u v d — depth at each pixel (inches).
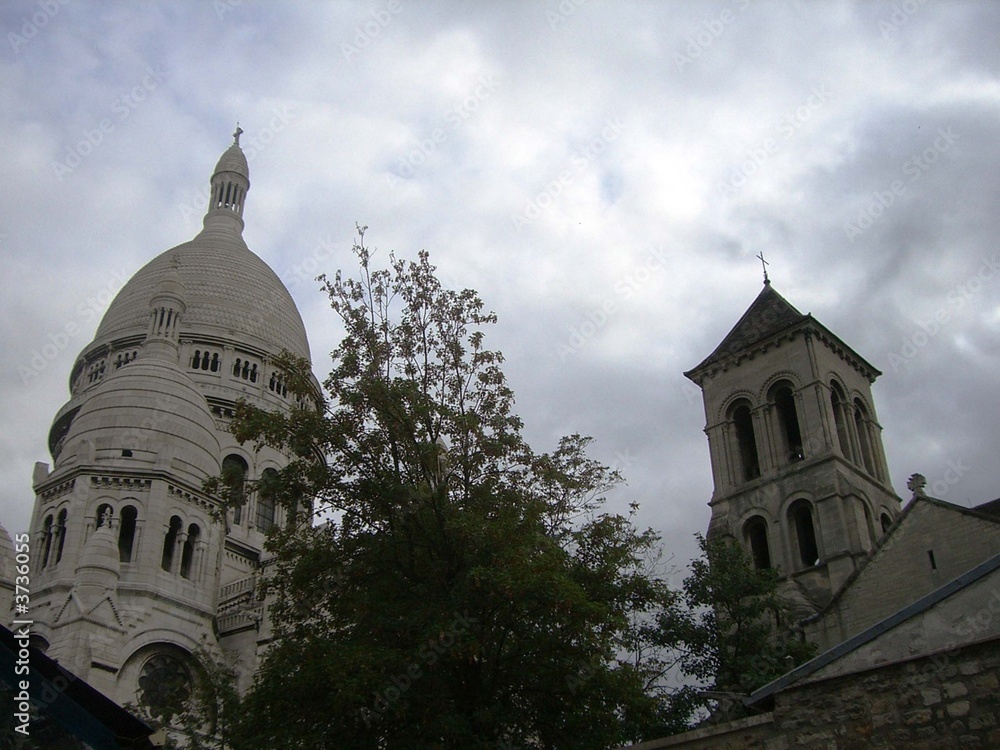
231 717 1569.9
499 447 1242.6
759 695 817.5
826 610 1904.5
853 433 2534.5
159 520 2608.3
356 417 1244.5
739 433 2635.3
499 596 1080.8
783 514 2361.0
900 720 736.3
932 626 765.3
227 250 4596.5
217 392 3794.3
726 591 1640.0
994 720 697.0
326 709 1071.0
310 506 1256.2
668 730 1411.2
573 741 1105.4
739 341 2679.6
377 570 1181.7
